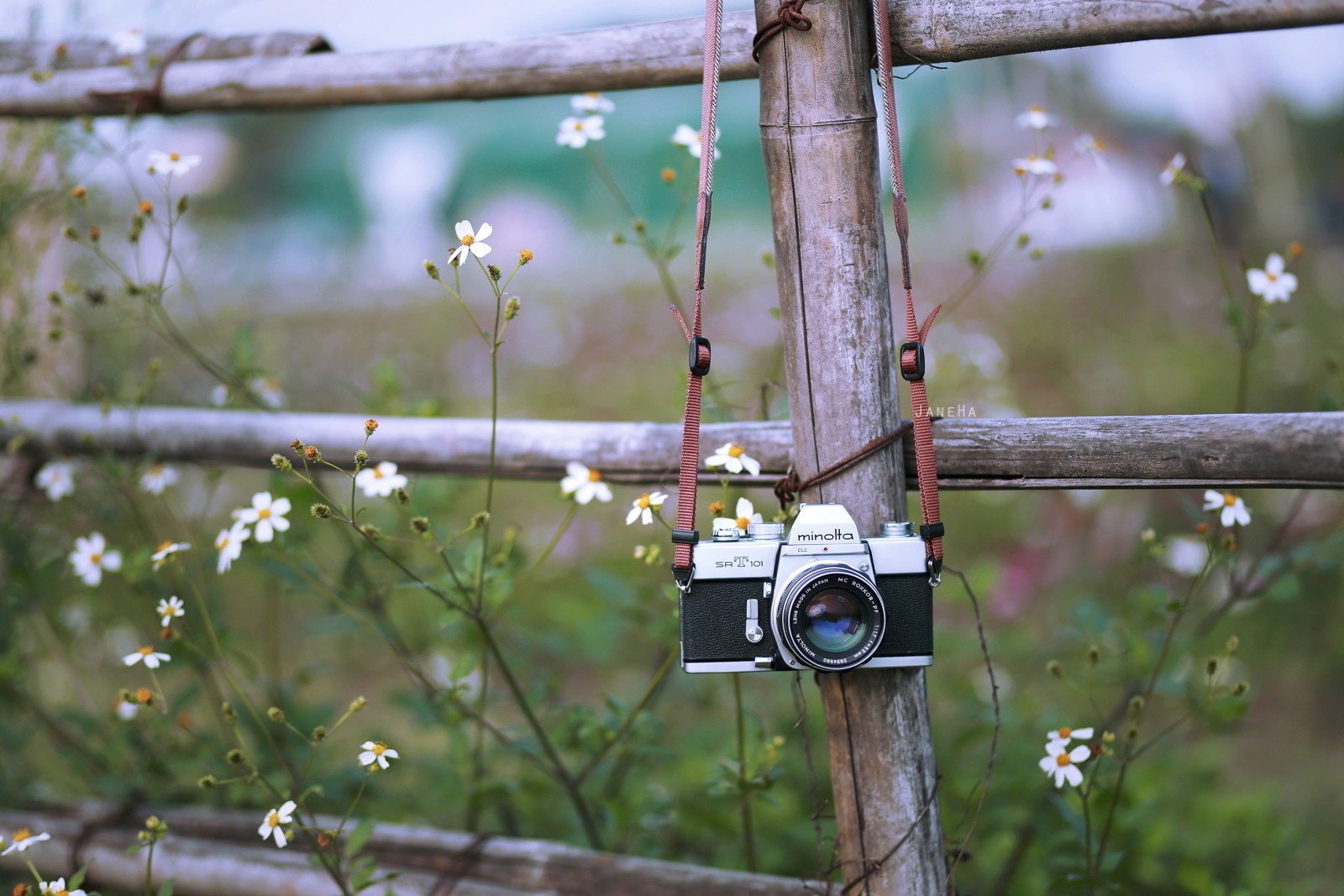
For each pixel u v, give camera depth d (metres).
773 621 1.43
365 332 6.44
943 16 1.49
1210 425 1.42
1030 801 2.30
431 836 2.14
